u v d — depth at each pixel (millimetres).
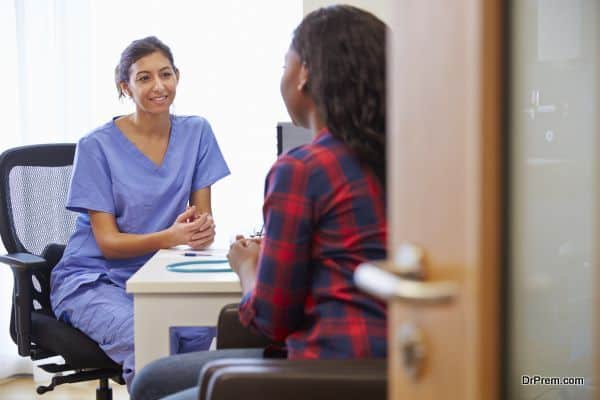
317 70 1672
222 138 4180
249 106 4172
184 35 4152
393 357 912
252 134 4180
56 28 4141
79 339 2930
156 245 3016
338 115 1642
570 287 887
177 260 2639
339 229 1590
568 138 860
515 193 798
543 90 834
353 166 1613
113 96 4195
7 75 4129
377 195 1609
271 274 1591
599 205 809
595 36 854
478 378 766
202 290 2195
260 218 4195
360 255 1586
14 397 4082
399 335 892
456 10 788
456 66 790
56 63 4160
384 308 1565
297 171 1592
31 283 2986
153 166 3252
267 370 1396
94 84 4195
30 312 2984
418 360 855
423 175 855
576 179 872
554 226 858
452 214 802
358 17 1697
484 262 763
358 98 1642
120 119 3297
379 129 1642
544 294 858
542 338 871
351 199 1589
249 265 2033
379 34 1682
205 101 4176
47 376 4316
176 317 2213
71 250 3203
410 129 881
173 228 3020
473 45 760
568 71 854
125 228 3217
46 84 4172
